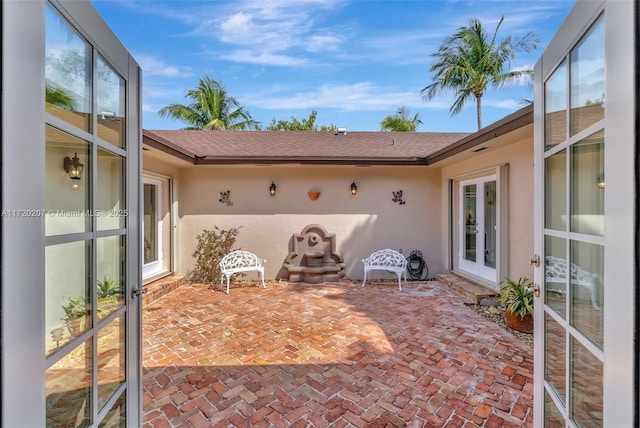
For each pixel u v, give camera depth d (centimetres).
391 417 232
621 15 86
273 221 689
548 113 169
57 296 116
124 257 166
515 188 467
